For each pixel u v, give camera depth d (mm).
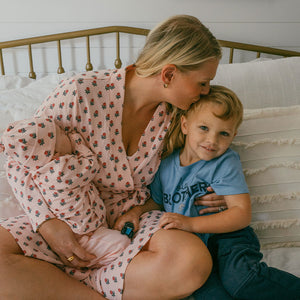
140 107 959
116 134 957
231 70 1365
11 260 795
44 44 1697
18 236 850
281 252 1096
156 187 1090
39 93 1305
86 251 888
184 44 834
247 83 1328
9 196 1055
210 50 856
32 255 831
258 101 1314
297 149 1103
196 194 989
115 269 847
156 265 812
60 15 1650
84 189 904
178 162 1033
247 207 922
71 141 918
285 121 1105
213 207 989
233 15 1704
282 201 1095
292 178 1095
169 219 899
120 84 923
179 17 885
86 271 895
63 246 855
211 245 984
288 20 1722
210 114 901
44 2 1621
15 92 1301
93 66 1768
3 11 1619
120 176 986
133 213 1022
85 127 931
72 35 1623
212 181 969
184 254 819
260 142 1095
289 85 1341
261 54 1791
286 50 1714
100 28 1627
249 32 1741
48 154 849
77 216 882
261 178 1095
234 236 958
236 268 861
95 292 836
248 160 1101
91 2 1640
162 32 866
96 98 918
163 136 1005
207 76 877
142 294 826
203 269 820
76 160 872
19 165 911
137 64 919
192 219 908
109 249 890
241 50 1780
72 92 898
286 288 816
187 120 974
